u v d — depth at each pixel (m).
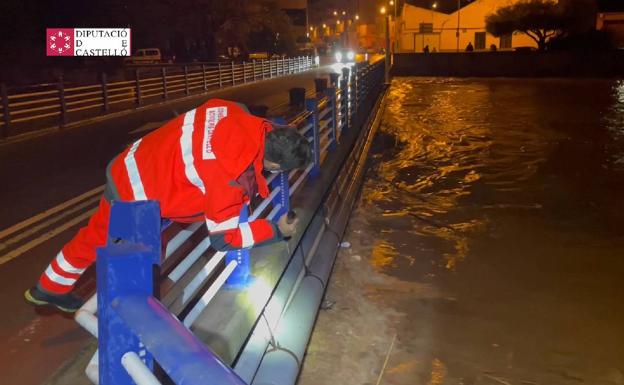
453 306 5.62
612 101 24.02
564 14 42.31
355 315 5.32
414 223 8.37
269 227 2.45
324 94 8.78
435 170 12.09
